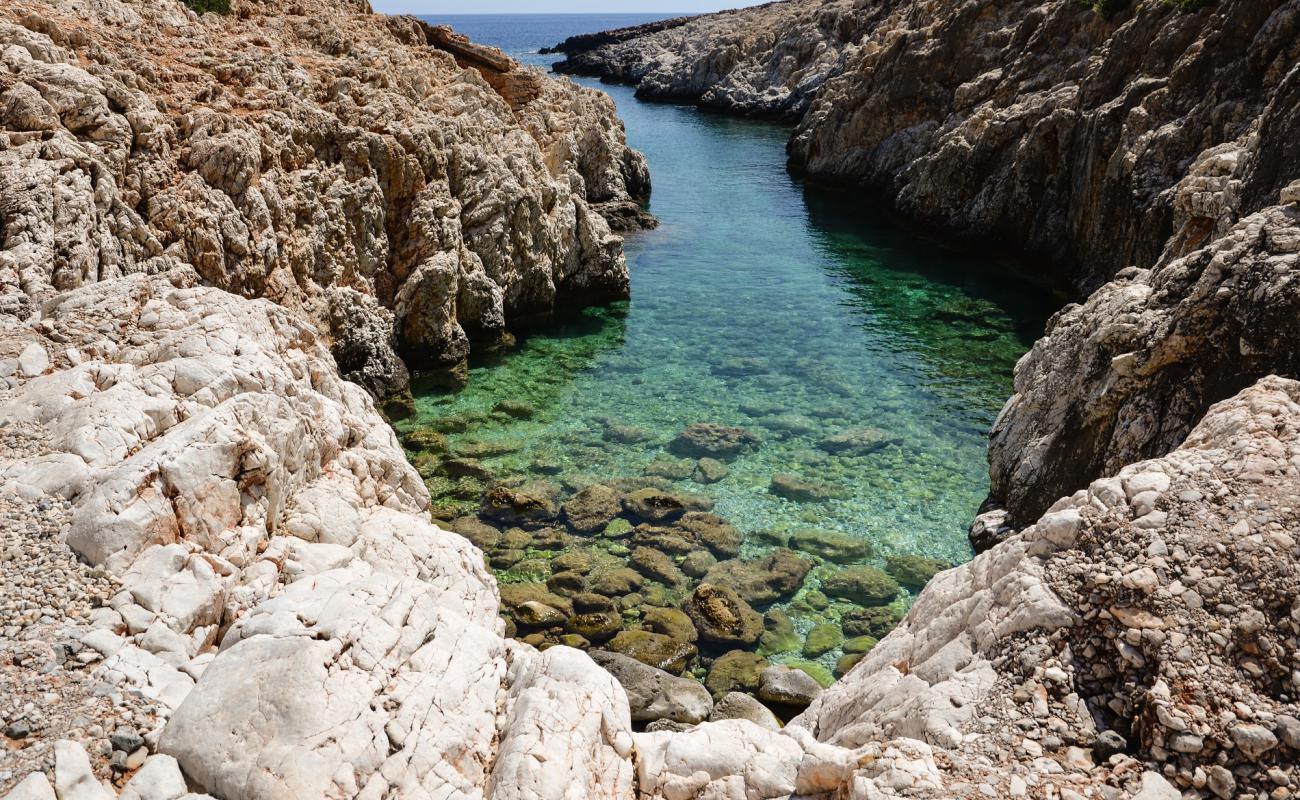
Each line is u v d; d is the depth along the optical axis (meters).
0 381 11.90
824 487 22.62
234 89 27.52
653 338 34.16
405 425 25.89
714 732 9.61
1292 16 29.11
